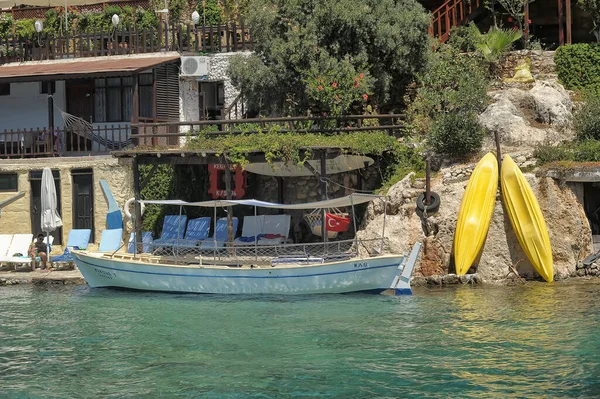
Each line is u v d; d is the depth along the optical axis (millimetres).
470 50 34406
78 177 32594
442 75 31547
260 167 30656
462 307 22906
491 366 17688
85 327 21688
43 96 35969
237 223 30594
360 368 17750
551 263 26156
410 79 32094
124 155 28812
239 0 39875
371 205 28078
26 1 40188
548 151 27750
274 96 31500
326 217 27141
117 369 18109
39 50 36938
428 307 23047
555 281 26406
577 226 26734
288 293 25188
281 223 30391
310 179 31531
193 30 36125
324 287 24984
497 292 24922
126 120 35031
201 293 25734
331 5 30500
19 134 33656
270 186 32406
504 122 29344
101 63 34688
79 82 35656
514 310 22391
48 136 33844
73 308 24047
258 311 23156
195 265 25922
